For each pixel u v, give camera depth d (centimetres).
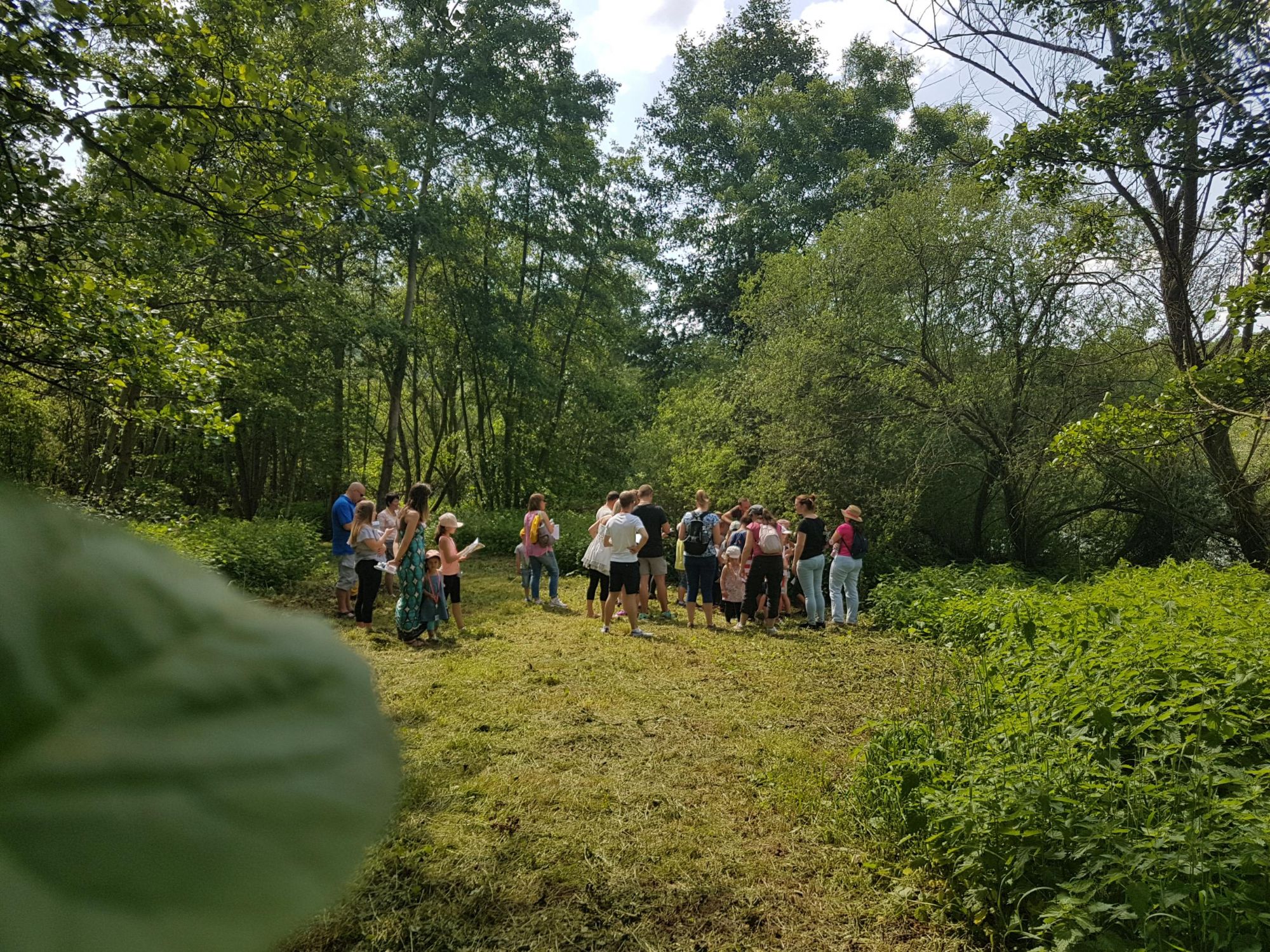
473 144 1702
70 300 503
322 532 1822
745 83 2562
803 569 937
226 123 471
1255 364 750
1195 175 817
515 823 396
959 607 750
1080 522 1358
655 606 1067
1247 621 502
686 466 1576
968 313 1269
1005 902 310
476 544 834
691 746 512
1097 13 821
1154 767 338
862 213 1388
